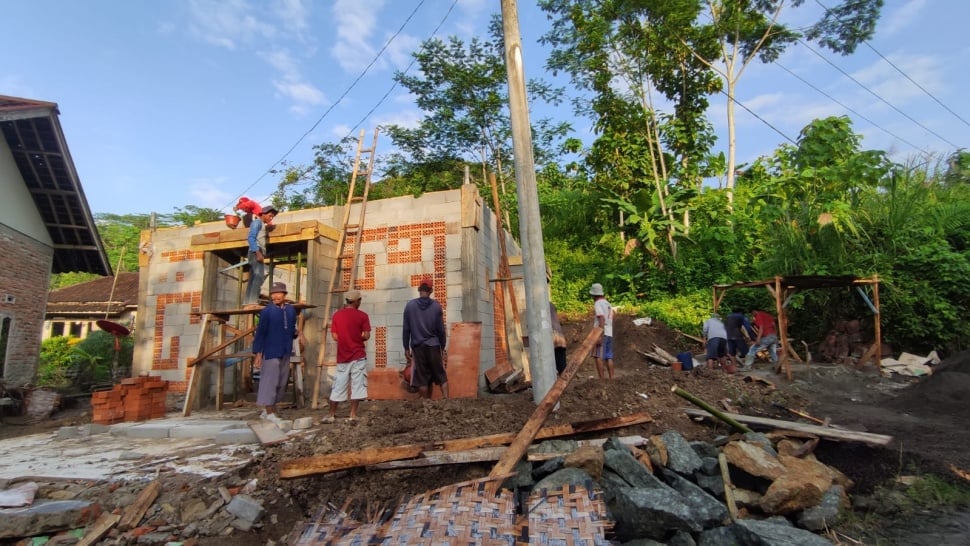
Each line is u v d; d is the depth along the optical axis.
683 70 19.58
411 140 21.58
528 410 6.27
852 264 11.77
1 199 12.38
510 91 6.99
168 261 11.83
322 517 4.40
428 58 20.00
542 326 6.50
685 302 15.45
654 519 4.30
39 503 4.65
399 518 3.98
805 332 12.39
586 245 20.92
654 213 17.70
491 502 4.06
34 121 11.92
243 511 4.45
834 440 5.84
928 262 10.94
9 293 12.62
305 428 6.64
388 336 9.59
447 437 5.53
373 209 10.16
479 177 22.23
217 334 10.95
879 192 13.31
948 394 7.22
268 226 9.65
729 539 4.25
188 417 8.64
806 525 4.61
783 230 13.28
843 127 16.62
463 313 9.14
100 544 4.15
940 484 5.06
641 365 13.33
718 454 5.42
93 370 18.34
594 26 17.64
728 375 8.56
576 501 4.09
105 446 6.61
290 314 7.61
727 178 20.61
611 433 5.90
